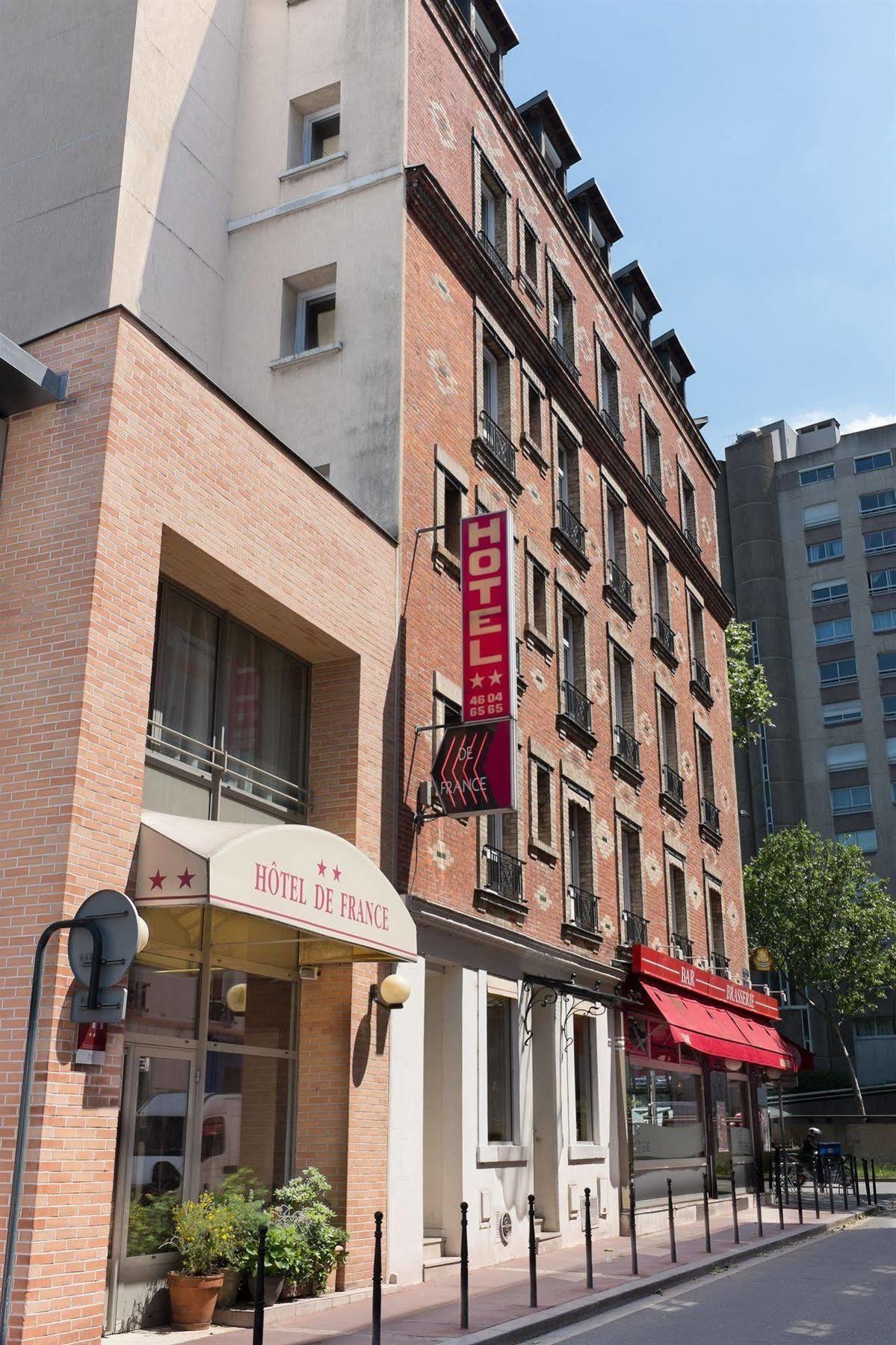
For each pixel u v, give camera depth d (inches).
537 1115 698.8
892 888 2448.3
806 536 2768.2
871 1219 902.4
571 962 728.3
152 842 377.1
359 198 654.5
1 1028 341.7
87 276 579.8
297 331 662.5
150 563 404.5
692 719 1101.7
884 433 2748.5
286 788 514.9
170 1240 398.0
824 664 2657.5
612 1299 465.1
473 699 579.5
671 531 1086.4
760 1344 381.1
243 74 718.5
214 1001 444.5
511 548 596.1
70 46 629.6
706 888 1074.1
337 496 538.0
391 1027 521.0
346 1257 460.4
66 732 363.6
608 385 1003.9
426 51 706.8
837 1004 1894.7
